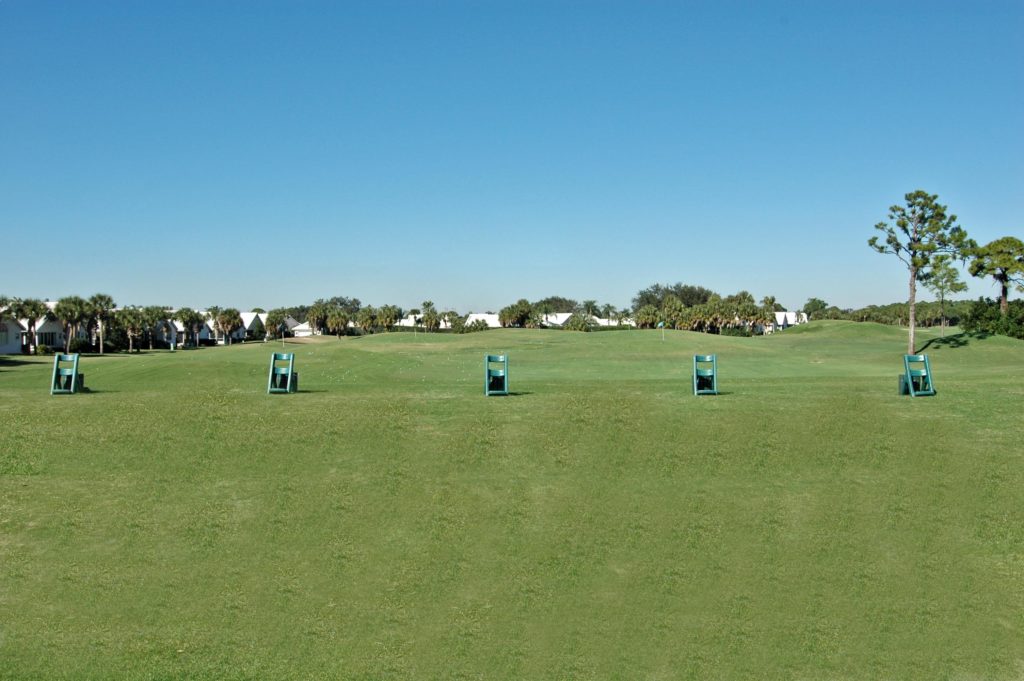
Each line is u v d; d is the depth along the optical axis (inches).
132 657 456.1
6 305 3754.9
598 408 908.0
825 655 461.1
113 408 921.5
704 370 1090.1
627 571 544.7
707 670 450.3
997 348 2410.2
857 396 1009.5
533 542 580.7
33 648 462.9
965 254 2497.5
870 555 560.7
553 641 476.4
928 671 448.8
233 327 5403.5
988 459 712.4
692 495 652.7
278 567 551.2
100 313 4148.6
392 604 512.1
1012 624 488.1
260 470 706.8
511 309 5895.7
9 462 719.7
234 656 459.2
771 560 555.2
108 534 591.2
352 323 6304.1
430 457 732.7
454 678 443.8
